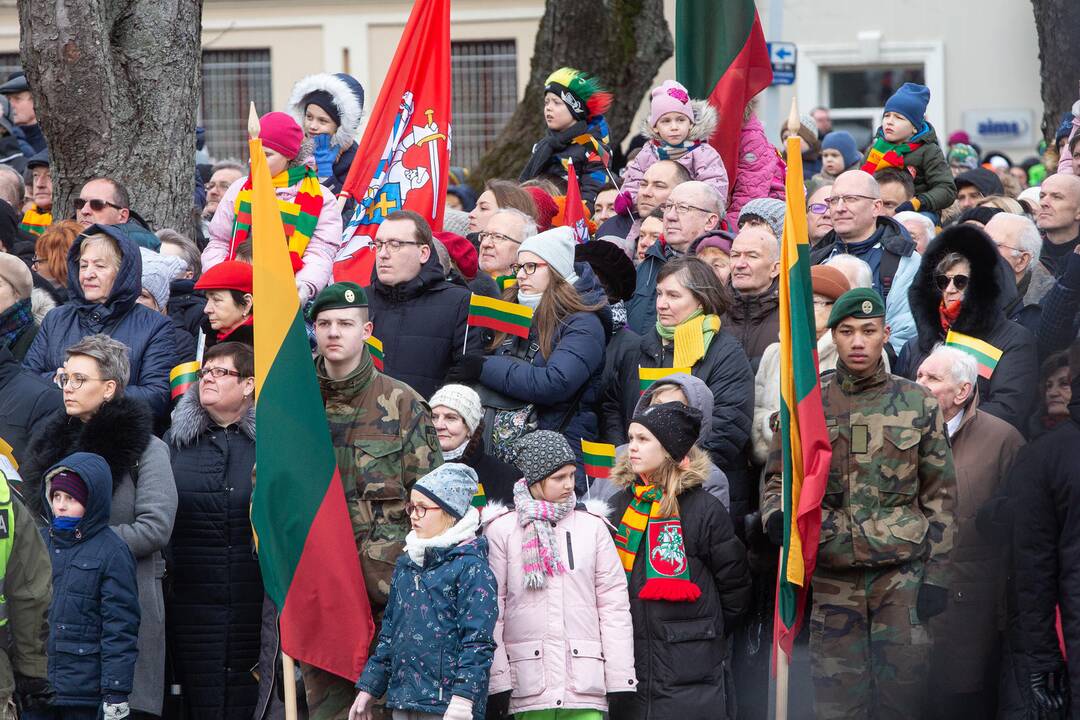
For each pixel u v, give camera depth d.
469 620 18.83
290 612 19.86
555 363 22.31
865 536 19.89
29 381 22.95
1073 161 27.45
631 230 29.55
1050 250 26.00
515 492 20.06
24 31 28.44
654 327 23.70
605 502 20.73
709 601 20.22
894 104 31.92
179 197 29.28
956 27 64.50
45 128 28.73
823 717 20.16
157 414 23.25
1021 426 21.59
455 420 21.58
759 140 31.47
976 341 22.44
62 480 20.42
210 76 67.38
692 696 19.89
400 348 22.97
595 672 19.47
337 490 20.02
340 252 26.61
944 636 19.95
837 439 20.20
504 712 19.78
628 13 42.44
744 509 22.47
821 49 65.75
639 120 62.88
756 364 23.78
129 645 20.55
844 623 20.06
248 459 21.83
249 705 21.66
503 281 25.95
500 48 66.06
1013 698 19.38
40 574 19.19
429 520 19.19
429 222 27.05
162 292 25.22
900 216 27.77
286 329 19.95
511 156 42.94
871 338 20.09
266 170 20.11
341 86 29.62
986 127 64.44
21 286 24.16
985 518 19.77
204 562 21.64
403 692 19.00
